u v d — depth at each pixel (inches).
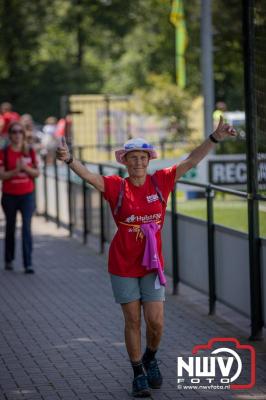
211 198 411.8
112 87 2306.8
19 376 319.0
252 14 359.3
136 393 293.1
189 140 1083.3
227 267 397.1
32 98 2273.6
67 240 679.1
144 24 2337.6
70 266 559.2
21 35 2236.7
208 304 445.7
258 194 357.4
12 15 2231.8
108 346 359.6
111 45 2480.3
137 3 2337.6
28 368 329.7
